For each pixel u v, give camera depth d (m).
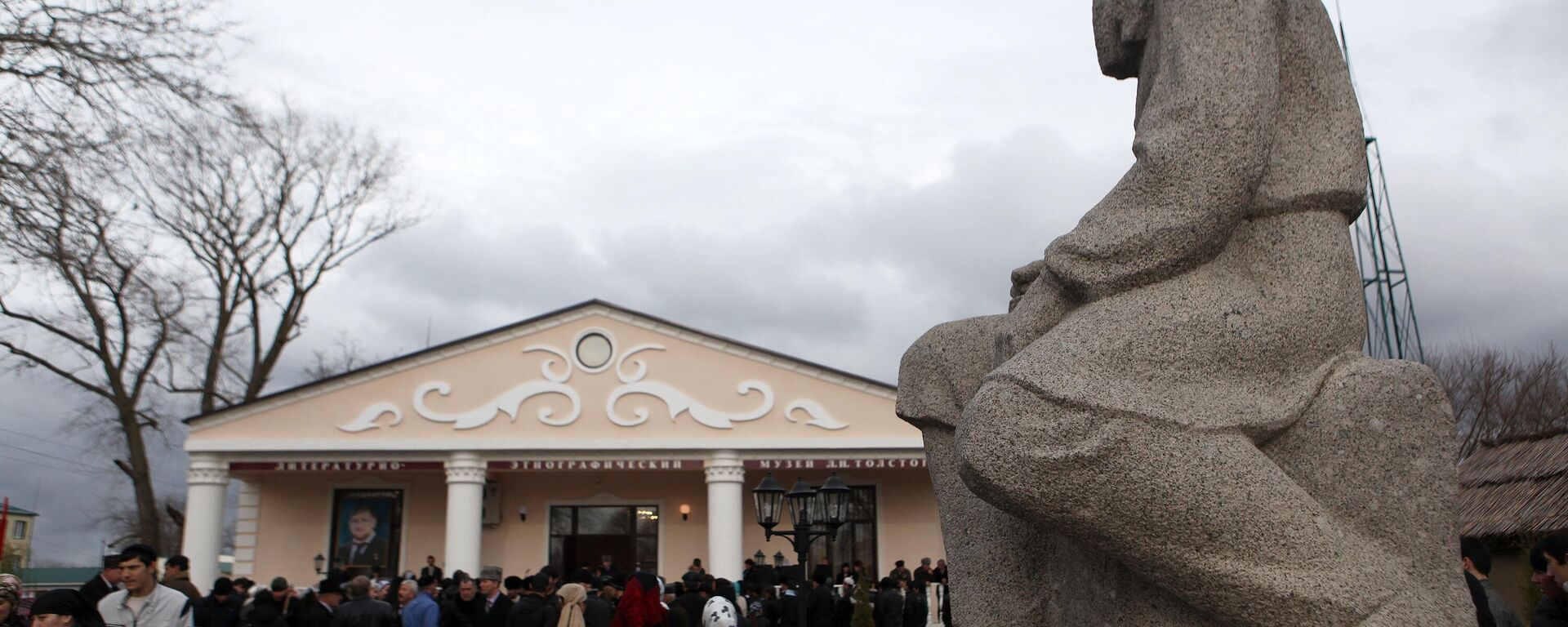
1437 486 2.13
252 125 17.61
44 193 12.07
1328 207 2.31
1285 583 1.92
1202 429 2.03
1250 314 2.19
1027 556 2.53
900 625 14.16
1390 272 15.09
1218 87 2.22
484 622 10.59
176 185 25.80
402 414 21.89
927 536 23.83
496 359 22.36
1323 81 2.38
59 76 11.88
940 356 2.75
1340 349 2.24
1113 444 2.00
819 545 23.88
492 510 24.02
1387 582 1.95
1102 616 2.24
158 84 12.64
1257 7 2.29
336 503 23.95
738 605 14.62
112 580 6.22
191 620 6.11
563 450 21.97
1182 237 2.21
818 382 22.53
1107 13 2.66
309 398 21.88
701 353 22.59
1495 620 4.00
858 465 22.73
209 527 21.05
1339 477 2.14
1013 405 2.08
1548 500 9.40
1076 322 2.22
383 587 14.00
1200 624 2.08
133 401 24.69
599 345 22.55
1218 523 1.96
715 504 21.89
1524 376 25.22
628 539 24.31
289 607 9.91
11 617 5.74
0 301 22.31
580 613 9.06
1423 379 2.16
